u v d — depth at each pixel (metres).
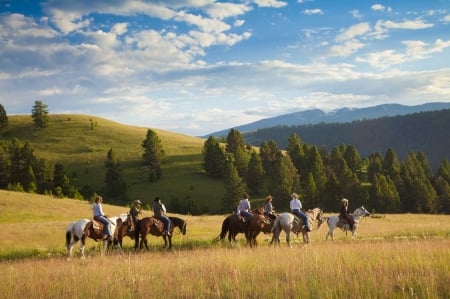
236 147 134.38
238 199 97.69
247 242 20.16
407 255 11.36
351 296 7.52
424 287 7.83
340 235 27.25
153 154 122.75
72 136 156.50
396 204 99.25
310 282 8.56
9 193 63.09
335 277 8.88
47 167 104.25
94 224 18.11
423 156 138.00
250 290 8.35
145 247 21.34
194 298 8.19
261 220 20.25
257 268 10.70
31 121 175.88
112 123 183.25
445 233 25.52
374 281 8.16
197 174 120.69
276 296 7.74
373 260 11.01
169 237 21.05
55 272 11.56
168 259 14.08
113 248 20.25
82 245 17.73
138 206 21.02
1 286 9.55
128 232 20.53
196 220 44.28
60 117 181.50
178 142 158.00
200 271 10.84
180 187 110.75
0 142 126.94
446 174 118.00
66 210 55.88
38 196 65.06
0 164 104.12
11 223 40.84
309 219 20.62
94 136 157.00
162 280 9.64
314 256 11.96
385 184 99.44
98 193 107.62
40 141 151.38
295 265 10.70
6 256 18.92
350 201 101.31
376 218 53.31
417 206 102.00
